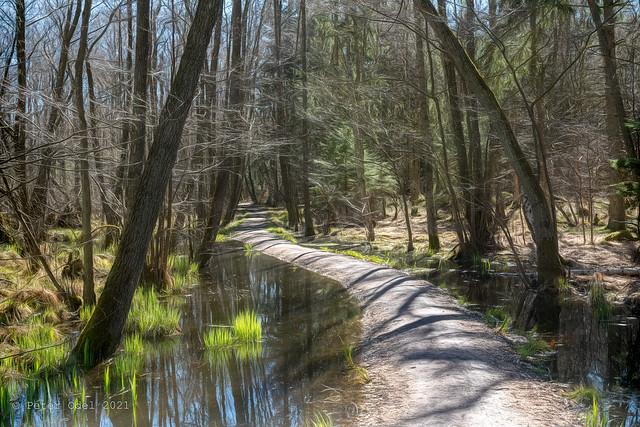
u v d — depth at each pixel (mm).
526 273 13078
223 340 8133
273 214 38281
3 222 11539
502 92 17797
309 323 9539
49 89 10688
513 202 22531
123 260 7566
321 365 7082
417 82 18109
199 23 7578
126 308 7695
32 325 8094
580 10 19203
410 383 5949
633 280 10930
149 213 7641
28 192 10461
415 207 26922
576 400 5441
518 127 17219
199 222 17141
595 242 15641
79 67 8695
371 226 20922
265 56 24188
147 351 7895
